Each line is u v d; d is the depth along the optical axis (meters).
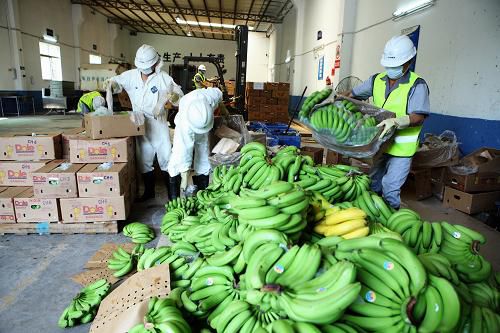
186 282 1.56
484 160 3.75
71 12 16.58
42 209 2.94
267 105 10.23
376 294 1.06
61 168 3.05
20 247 2.76
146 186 3.94
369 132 2.21
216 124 3.71
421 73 5.36
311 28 11.62
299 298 0.97
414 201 4.14
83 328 1.85
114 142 3.24
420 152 4.03
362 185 1.91
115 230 3.04
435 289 1.06
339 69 8.51
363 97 2.99
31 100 13.55
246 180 1.88
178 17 18.83
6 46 12.33
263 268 1.11
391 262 1.10
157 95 3.64
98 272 2.33
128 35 23.73
